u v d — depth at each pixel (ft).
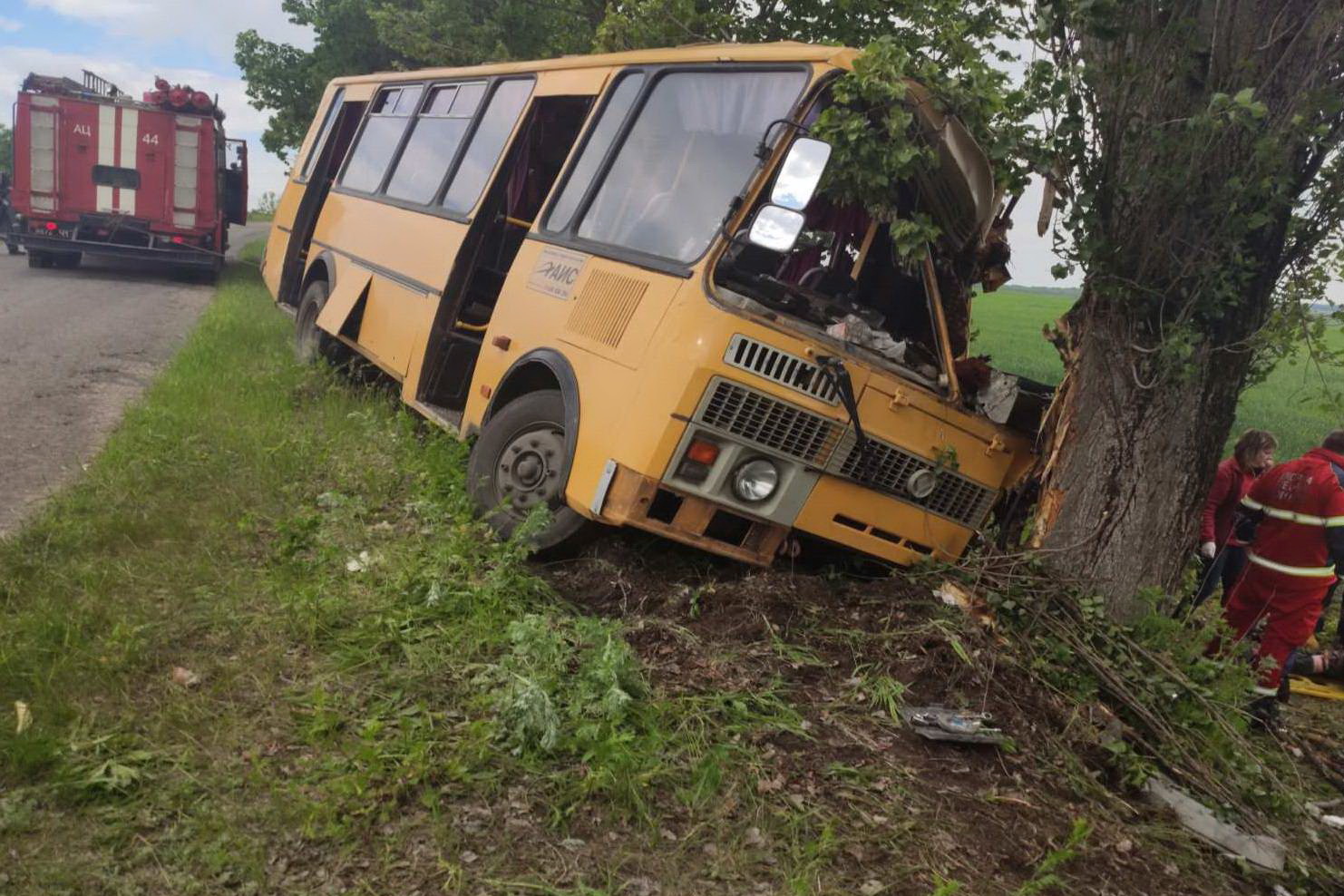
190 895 10.48
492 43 70.90
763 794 13.48
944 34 21.53
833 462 18.31
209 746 12.90
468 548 19.56
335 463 25.17
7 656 13.67
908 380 18.74
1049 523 19.75
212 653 15.10
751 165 18.52
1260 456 24.77
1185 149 17.54
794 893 11.66
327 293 36.70
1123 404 19.25
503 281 27.20
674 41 45.42
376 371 34.65
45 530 18.28
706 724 14.79
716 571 19.62
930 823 13.52
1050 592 18.67
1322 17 17.25
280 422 27.96
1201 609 24.63
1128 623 19.45
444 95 32.94
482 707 14.52
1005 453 19.97
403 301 29.27
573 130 26.66
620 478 18.03
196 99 68.33
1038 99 17.85
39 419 27.61
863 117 17.29
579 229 22.16
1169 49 17.78
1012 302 160.56
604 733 13.98
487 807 12.54
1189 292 18.61
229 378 33.14
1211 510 24.71
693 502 18.12
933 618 17.99
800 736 14.88
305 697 14.20
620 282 19.62
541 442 20.94
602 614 18.39
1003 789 14.74
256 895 10.65
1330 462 22.70
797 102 18.12
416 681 14.97
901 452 18.80
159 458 23.17
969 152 18.35
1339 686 25.48
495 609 17.35
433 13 71.00
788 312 18.52
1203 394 19.35
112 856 10.81
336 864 11.25
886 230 19.90
